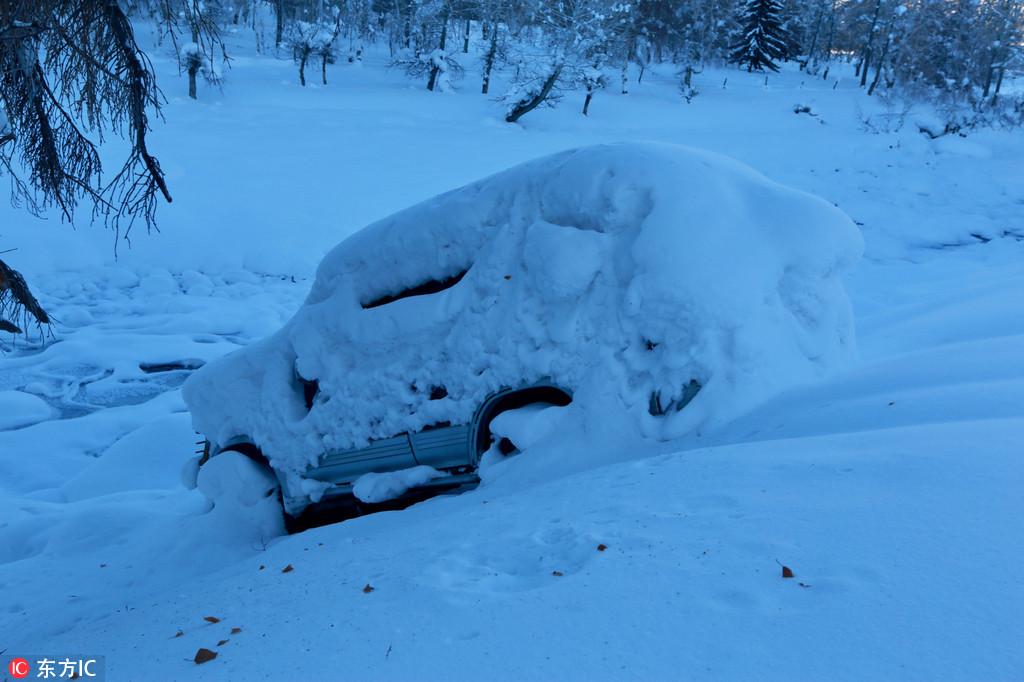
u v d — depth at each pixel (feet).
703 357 14.78
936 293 41.50
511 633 7.39
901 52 197.57
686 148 17.53
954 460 9.67
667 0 233.35
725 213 15.81
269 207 83.82
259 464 20.16
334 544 13.87
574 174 16.61
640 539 9.18
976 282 41.88
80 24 17.87
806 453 11.39
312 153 112.16
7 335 51.01
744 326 14.97
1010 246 62.34
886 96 181.78
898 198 84.84
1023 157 110.63
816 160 110.93
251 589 11.81
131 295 63.31
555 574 8.73
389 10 228.02
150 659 9.25
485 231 17.37
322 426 18.48
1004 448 9.73
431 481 17.42
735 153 119.03
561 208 16.62
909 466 9.76
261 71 174.19
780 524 8.87
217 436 20.61
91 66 18.12
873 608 6.73
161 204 81.05
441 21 192.13
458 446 16.89
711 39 243.40
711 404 14.67
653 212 15.56
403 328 17.35
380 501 17.43
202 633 9.84
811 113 170.81
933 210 78.18
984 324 22.49
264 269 71.10
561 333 15.76
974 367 14.24
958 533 7.80
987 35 195.83
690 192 15.76
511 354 16.22
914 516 8.35
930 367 14.69
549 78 155.22
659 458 13.26
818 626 6.64
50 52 18.12
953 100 174.19
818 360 16.11
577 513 10.94
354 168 103.86
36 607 17.56
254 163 103.40
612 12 167.63
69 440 35.65
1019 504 8.15
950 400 12.62
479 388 16.53
